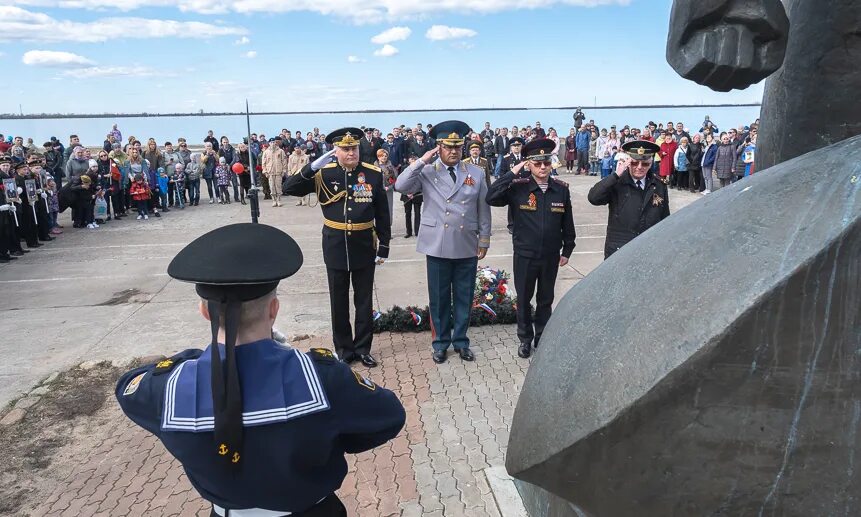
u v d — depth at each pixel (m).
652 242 0.91
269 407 1.28
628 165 4.38
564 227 4.83
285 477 1.32
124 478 3.50
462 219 4.67
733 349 0.71
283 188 4.70
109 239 10.80
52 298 7.21
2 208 9.05
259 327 1.34
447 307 4.89
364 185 4.62
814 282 0.70
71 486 3.44
